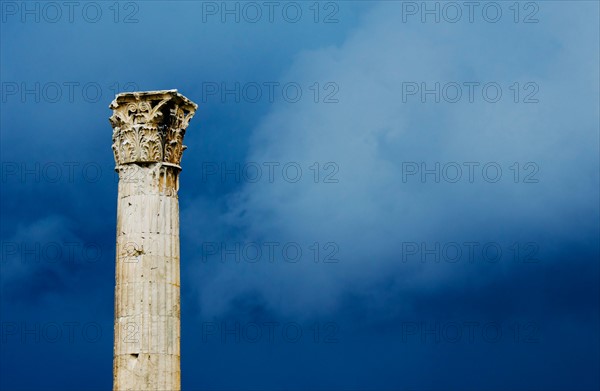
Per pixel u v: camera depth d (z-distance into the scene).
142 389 40.91
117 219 42.75
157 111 42.69
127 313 41.50
